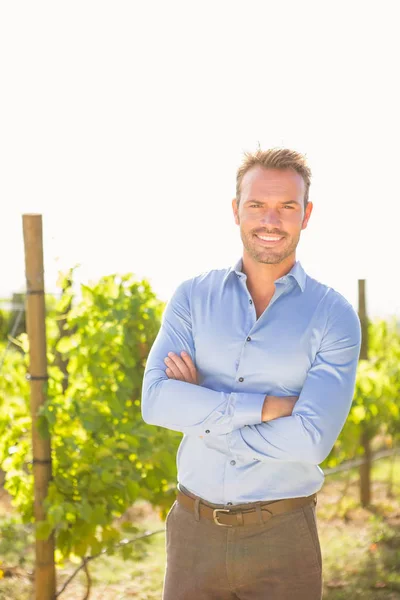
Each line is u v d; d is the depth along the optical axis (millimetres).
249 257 2352
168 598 2352
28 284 3762
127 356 4113
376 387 6129
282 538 2236
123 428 4078
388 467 7941
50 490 3822
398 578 4594
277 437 2201
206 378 2387
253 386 2309
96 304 4227
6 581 4453
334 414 2221
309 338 2283
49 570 3867
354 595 4344
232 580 2273
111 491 4016
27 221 3730
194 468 2328
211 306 2377
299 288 2322
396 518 6051
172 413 2297
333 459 6105
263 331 2295
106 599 4359
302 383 2297
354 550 5215
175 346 2428
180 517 2357
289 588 2232
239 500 2252
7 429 4285
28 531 5047
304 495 2273
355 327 2303
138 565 4906
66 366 4309
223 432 2242
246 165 2328
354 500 6613
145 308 4277
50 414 3758
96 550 4020
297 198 2277
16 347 4828
